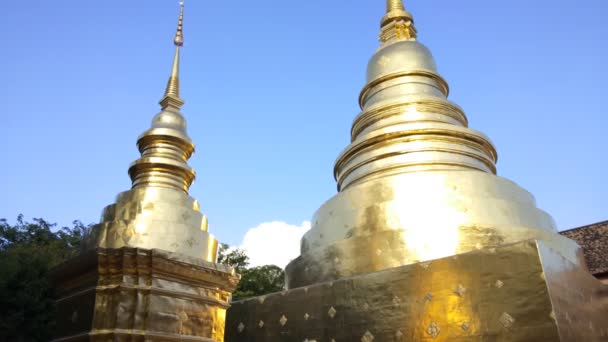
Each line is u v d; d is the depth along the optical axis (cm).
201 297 893
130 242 904
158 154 1086
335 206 1265
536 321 718
